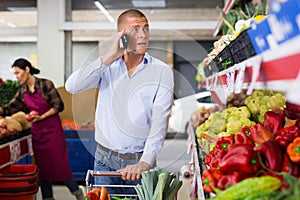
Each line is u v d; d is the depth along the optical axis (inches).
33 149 205.5
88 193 81.4
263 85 50.8
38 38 301.6
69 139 242.1
